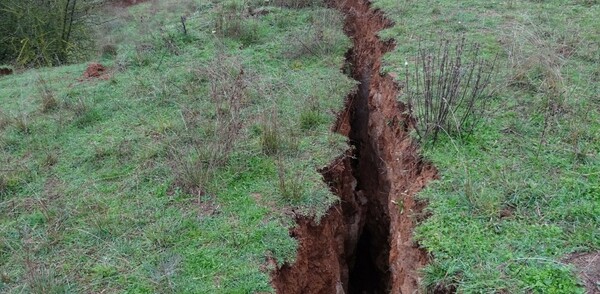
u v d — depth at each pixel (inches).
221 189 179.6
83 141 221.6
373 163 254.8
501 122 185.0
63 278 144.9
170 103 248.1
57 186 191.0
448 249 132.9
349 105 257.1
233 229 159.5
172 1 607.2
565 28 253.6
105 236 161.5
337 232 187.8
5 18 421.4
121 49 343.9
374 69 285.0
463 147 173.5
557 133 176.6
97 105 252.5
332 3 399.2
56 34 422.6
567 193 146.4
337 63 288.0
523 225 137.3
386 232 229.5
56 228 165.6
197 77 269.4
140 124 231.8
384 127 235.9
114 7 647.1
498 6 306.8
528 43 241.1
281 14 366.0
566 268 120.6
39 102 266.1
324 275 174.4
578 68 217.5
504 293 118.4
